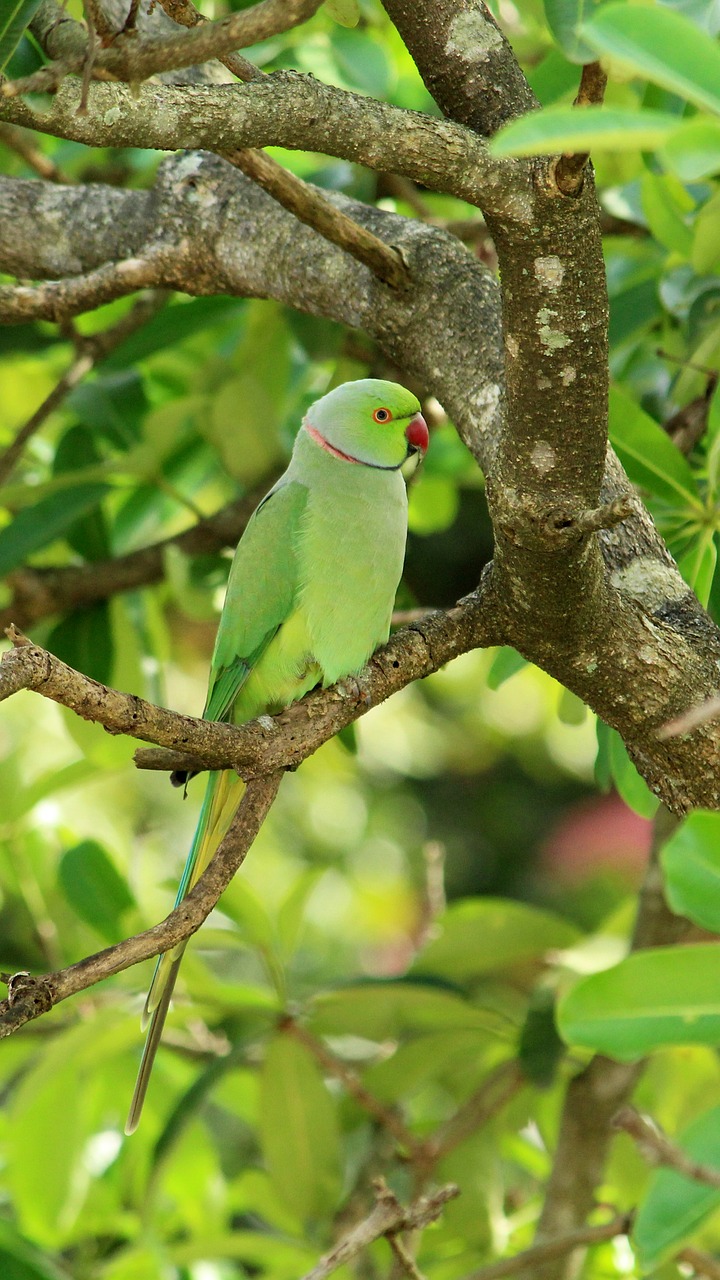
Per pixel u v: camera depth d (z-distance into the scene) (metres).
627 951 6.30
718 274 5.66
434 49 3.76
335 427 5.50
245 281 5.05
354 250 4.33
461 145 3.23
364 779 12.48
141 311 6.83
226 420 6.63
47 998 2.91
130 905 6.18
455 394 4.29
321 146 3.32
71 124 3.18
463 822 12.42
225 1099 6.87
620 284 6.23
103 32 2.93
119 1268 5.56
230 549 7.15
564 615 3.75
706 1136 2.67
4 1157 6.51
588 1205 5.89
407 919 11.82
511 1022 6.19
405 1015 6.18
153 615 7.52
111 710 3.35
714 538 5.08
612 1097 5.89
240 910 5.98
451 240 4.64
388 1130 6.48
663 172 5.42
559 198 3.11
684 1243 2.61
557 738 12.80
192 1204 6.46
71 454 7.16
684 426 5.80
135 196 5.43
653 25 2.08
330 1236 6.24
